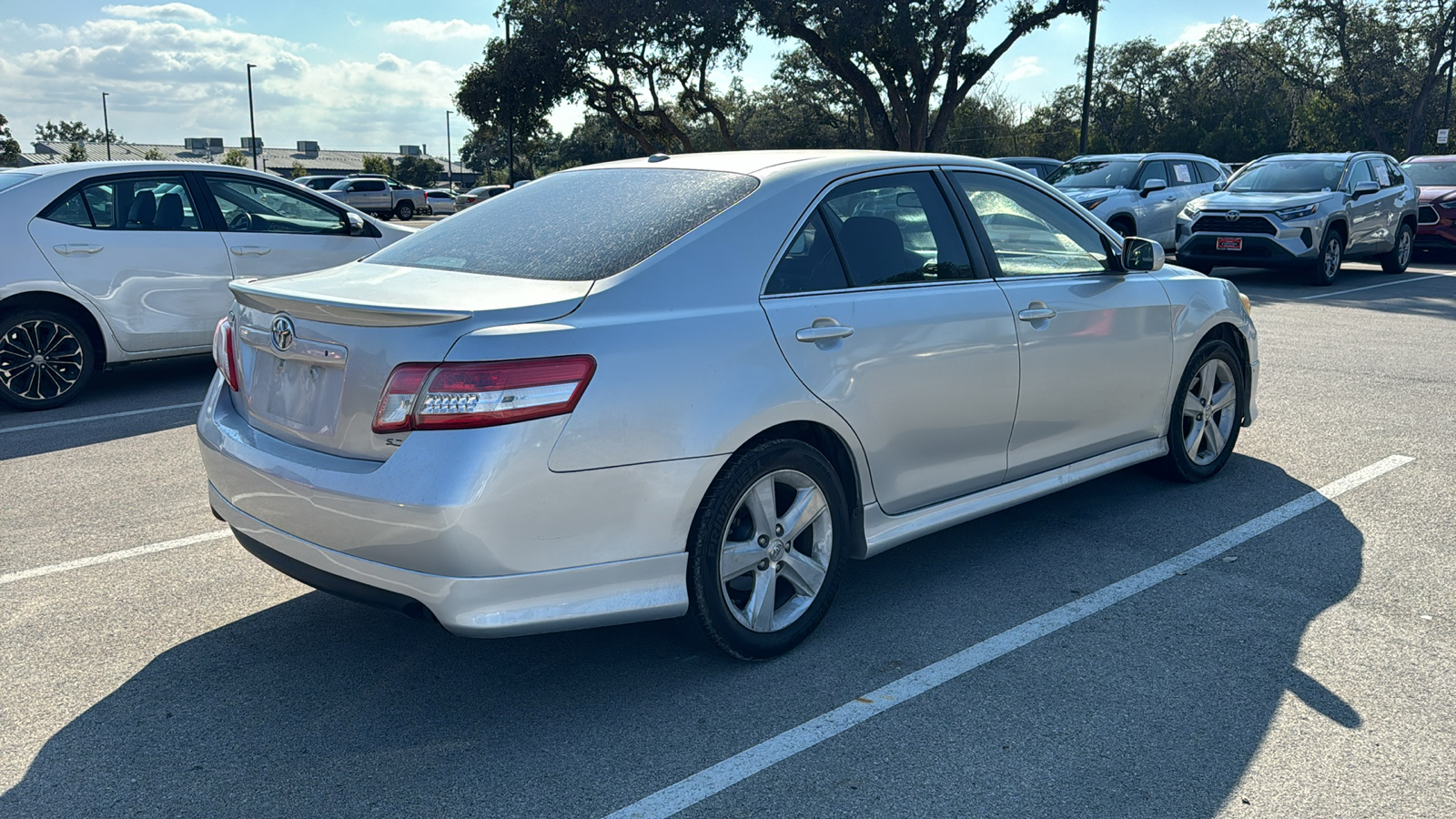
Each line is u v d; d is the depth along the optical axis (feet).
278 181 26.35
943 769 8.70
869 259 11.46
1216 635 11.19
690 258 10.09
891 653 10.87
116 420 21.83
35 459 18.75
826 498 10.90
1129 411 14.82
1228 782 8.46
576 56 115.03
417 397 8.67
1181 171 56.70
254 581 13.07
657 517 9.45
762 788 8.46
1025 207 13.65
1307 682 10.12
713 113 123.13
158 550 14.12
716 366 9.75
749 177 11.18
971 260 12.59
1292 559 13.41
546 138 308.81
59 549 14.15
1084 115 98.27
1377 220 49.03
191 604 12.33
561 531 8.98
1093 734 9.21
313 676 10.52
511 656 10.94
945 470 12.23
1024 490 13.35
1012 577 12.96
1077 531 14.62
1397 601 12.06
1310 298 41.24
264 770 8.82
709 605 10.04
